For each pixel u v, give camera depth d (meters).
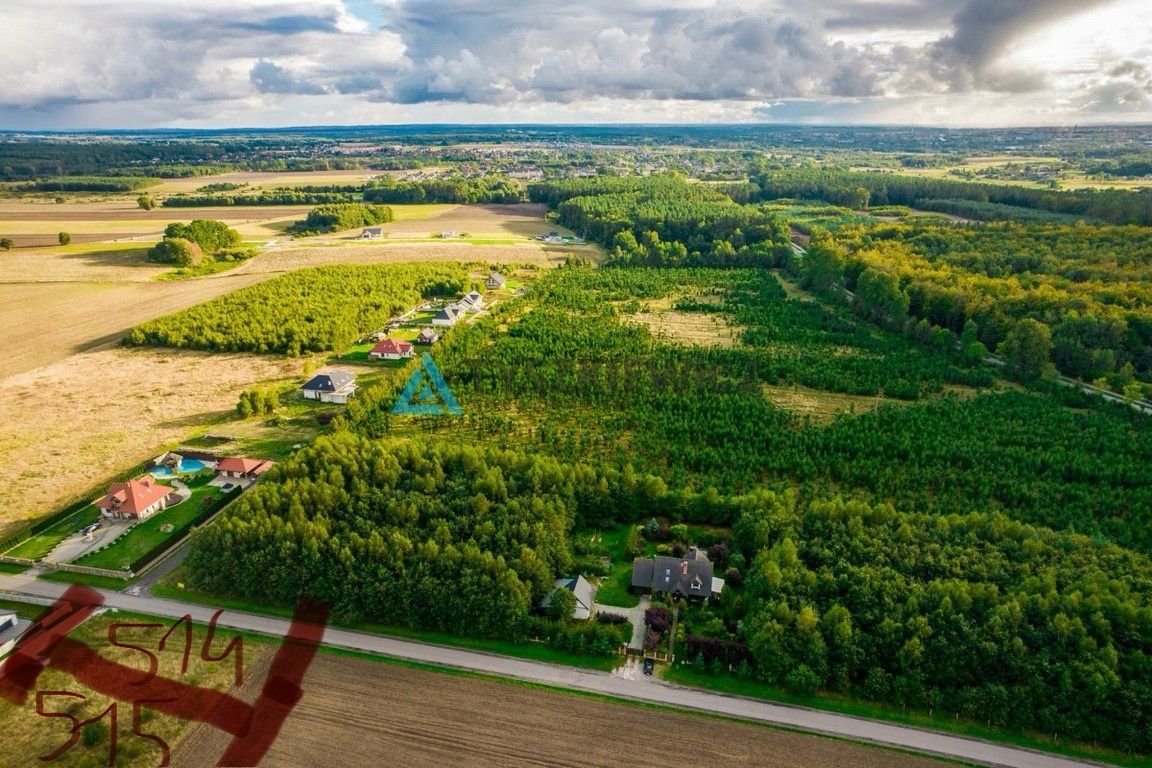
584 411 129.12
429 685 68.19
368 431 118.31
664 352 155.50
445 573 78.31
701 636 75.50
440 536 83.31
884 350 161.75
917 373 145.00
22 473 109.06
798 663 69.25
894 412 124.31
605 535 95.31
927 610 73.00
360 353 163.62
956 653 67.94
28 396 138.50
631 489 97.62
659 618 77.12
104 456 114.75
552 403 132.25
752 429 116.56
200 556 82.62
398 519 86.81
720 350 157.12
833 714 66.12
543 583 80.12
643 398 129.62
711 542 92.75
